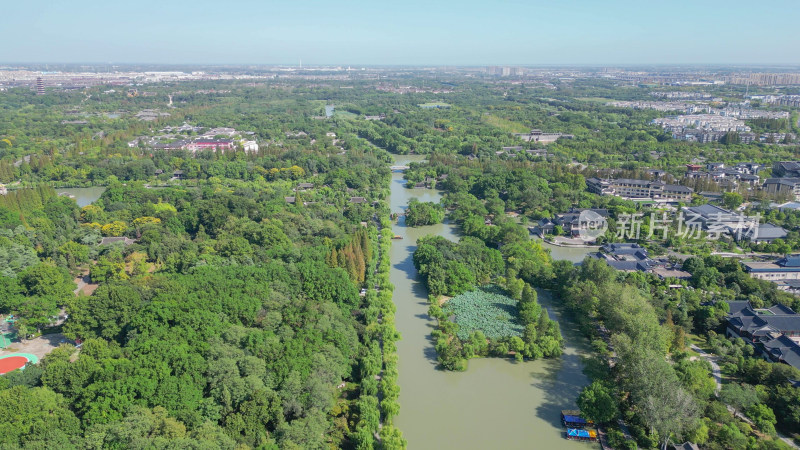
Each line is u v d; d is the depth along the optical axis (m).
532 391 178.00
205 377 151.25
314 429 136.62
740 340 192.62
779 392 159.00
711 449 144.00
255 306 192.00
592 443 153.75
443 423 162.00
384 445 141.38
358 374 180.38
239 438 136.38
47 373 148.25
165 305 181.62
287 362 158.75
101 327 189.50
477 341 196.75
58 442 124.31
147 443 123.50
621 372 172.00
